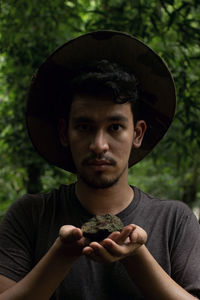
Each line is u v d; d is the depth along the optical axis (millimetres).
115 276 1173
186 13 2854
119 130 1153
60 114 1322
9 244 1224
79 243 1021
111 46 1328
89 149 1140
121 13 3266
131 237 988
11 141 3863
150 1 2936
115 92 1118
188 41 2980
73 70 1355
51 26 3348
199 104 2930
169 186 5516
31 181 3992
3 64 4395
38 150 1417
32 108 1370
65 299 1156
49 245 1218
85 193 1242
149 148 1420
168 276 1087
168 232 1235
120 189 1240
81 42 1309
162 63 1305
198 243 1227
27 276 1068
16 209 1295
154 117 1395
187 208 1303
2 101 4434
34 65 3543
